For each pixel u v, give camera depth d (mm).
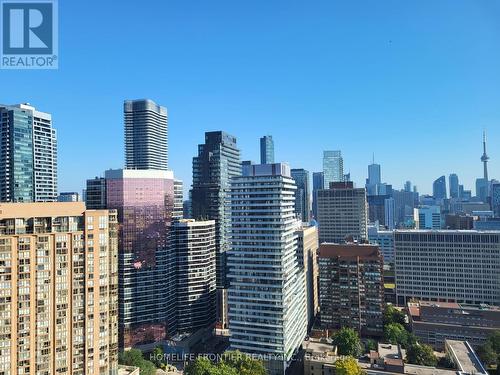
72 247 156625
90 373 158875
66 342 154000
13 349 142875
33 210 150375
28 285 146625
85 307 158750
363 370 196125
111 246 168750
